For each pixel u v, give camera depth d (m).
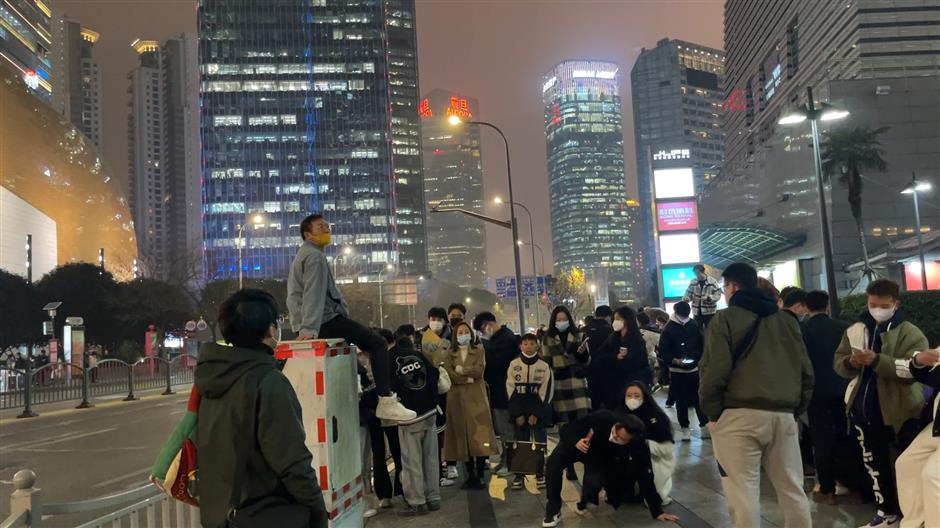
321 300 4.91
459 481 8.65
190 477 3.10
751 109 131.62
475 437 7.87
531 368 7.91
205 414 2.87
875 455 5.46
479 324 10.61
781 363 4.60
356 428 5.05
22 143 85.81
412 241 197.75
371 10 154.75
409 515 6.91
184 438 3.09
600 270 63.03
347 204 146.88
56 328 51.44
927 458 4.43
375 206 147.88
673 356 9.76
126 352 50.75
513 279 37.97
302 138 147.38
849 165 54.25
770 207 78.50
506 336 9.52
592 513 6.58
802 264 68.69
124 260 79.94
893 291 5.27
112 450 12.78
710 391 4.66
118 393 25.80
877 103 68.44
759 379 4.55
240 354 2.91
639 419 6.46
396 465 7.54
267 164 145.12
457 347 8.02
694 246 28.77
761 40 123.31
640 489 6.30
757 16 125.56
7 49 148.00
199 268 72.12
